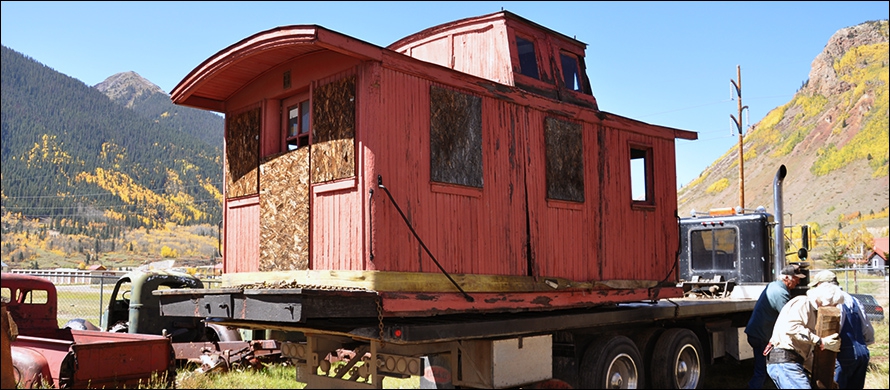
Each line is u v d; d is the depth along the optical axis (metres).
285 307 5.06
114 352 6.99
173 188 198.00
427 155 6.09
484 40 7.55
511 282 6.66
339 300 5.25
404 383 7.14
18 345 7.27
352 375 6.15
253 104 7.11
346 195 5.86
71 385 6.65
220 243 7.38
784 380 5.89
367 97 5.74
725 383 8.91
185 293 6.04
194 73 6.90
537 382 6.64
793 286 7.39
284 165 6.58
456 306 6.08
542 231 7.09
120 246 125.19
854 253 53.56
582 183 7.65
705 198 184.50
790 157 178.62
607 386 6.99
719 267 11.62
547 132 7.32
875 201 119.31
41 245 103.62
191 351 9.11
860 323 6.33
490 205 6.61
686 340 8.05
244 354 8.65
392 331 5.46
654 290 8.33
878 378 7.70
